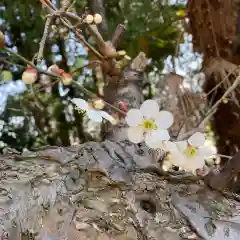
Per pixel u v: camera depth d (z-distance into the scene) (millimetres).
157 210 148
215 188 162
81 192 149
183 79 318
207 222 143
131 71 242
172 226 141
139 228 140
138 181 158
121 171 161
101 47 200
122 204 147
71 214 140
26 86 312
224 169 162
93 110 158
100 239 135
